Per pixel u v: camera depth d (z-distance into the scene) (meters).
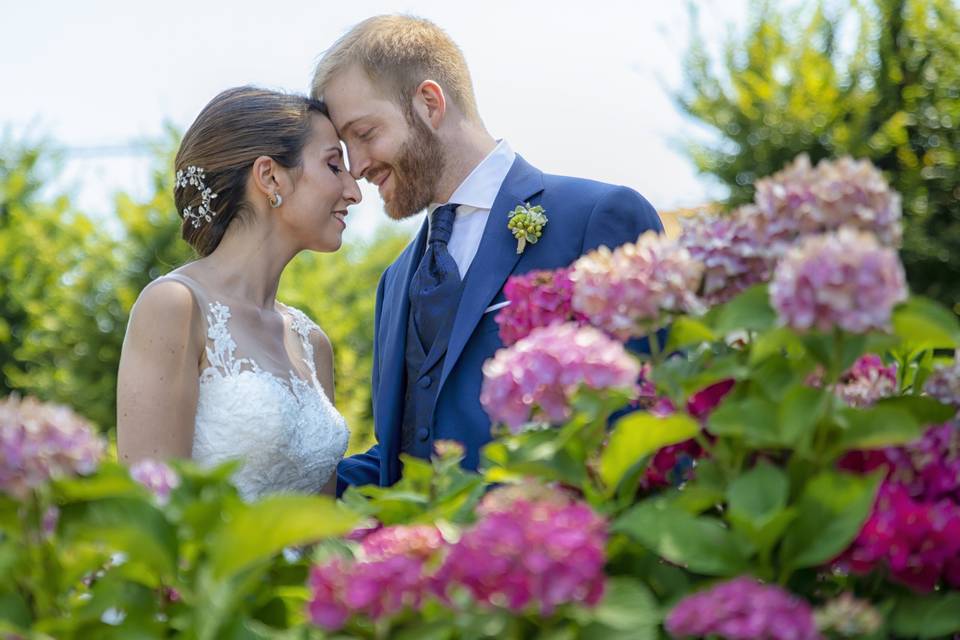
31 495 1.50
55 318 10.06
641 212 3.24
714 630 1.26
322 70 3.47
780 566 1.45
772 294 1.45
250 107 3.31
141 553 1.45
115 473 1.54
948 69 10.72
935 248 10.08
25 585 1.52
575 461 1.61
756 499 1.46
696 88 10.88
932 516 1.47
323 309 9.33
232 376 3.17
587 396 1.57
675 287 1.64
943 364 1.81
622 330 1.68
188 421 3.12
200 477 1.58
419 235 3.51
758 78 10.70
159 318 3.12
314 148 3.34
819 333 1.49
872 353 1.69
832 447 1.51
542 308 1.88
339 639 1.39
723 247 1.66
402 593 1.33
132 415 3.07
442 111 3.37
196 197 3.31
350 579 1.34
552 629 1.36
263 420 3.14
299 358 3.49
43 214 11.98
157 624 1.49
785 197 1.60
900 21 10.77
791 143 10.42
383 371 3.32
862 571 1.51
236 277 3.33
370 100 3.36
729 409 1.51
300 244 3.40
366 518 1.80
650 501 1.56
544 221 3.20
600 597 1.30
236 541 1.40
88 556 1.53
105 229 10.30
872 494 1.41
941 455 1.64
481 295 3.13
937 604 1.46
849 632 1.33
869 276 1.39
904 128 10.70
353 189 3.42
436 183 3.39
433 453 3.10
